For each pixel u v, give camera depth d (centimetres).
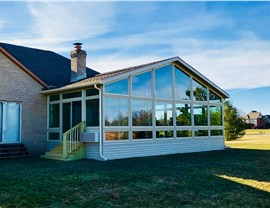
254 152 1805
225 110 3303
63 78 1969
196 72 1881
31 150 1683
